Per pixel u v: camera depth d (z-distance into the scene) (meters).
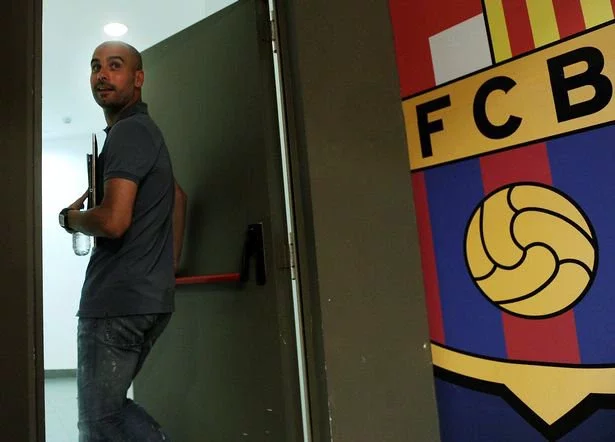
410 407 1.31
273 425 1.39
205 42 1.69
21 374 0.94
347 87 1.37
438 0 1.38
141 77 1.57
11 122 0.98
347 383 1.25
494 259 1.27
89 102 4.08
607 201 1.10
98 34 2.92
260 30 1.49
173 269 1.47
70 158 4.92
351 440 1.23
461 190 1.33
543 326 1.19
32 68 1.02
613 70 1.11
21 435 0.93
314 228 1.28
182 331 1.71
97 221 1.29
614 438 1.08
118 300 1.32
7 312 0.94
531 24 1.23
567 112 1.17
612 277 1.09
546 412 1.17
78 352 1.36
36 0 1.05
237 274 1.49
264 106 1.46
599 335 1.11
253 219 1.49
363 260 1.32
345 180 1.33
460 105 1.33
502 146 1.26
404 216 1.39
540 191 1.20
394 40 1.46
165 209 1.45
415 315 1.36
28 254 0.97
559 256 1.17
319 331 1.26
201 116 1.69
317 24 1.36
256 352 1.45
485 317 1.28
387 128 1.41
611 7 1.12
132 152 1.35
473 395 1.28
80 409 1.33
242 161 1.53
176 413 1.71
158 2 2.57
